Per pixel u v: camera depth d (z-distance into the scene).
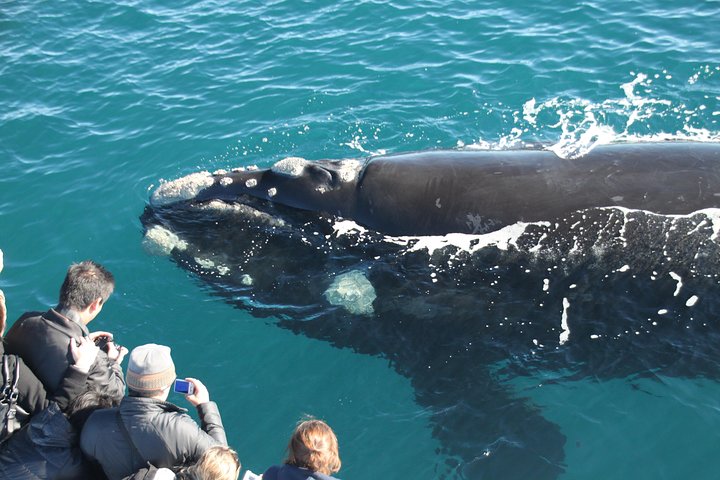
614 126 12.38
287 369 8.72
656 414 7.91
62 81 14.91
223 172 9.85
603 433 7.79
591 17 15.12
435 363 8.39
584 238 8.34
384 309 8.70
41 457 5.71
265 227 9.27
